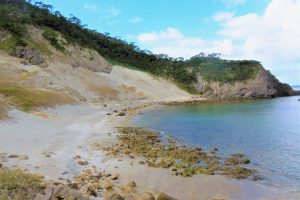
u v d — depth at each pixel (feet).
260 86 401.49
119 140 109.40
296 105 264.93
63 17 382.42
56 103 179.32
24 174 55.16
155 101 299.79
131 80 360.28
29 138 97.35
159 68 451.12
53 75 253.85
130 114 191.52
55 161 75.20
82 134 114.62
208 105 272.72
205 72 439.63
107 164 78.89
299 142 106.01
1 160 70.79
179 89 412.98
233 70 432.25
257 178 70.54
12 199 45.50
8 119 119.34
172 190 63.52
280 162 82.79
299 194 61.46
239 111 217.15
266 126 143.64
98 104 228.43
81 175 67.05
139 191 61.52
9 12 306.14
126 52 455.22
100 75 325.01
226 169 77.00
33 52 268.00
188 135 123.65
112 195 52.80
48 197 47.88
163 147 101.24
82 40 368.89
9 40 269.03
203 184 66.95
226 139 114.52
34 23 317.83
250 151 95.50
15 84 202.28
